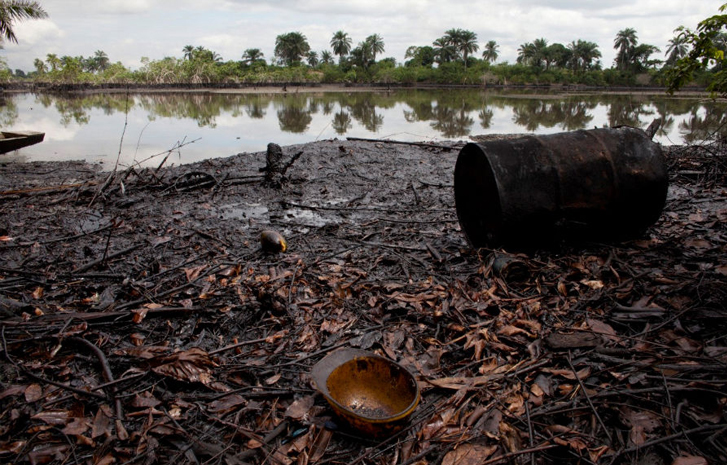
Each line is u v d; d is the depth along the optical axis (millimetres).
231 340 3658
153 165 11875
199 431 2689
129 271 4965
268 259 5199
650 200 4672
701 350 3115
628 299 3920
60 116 25438
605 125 21469
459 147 13133
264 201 7961
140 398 2918
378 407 2840
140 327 3812
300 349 3480
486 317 3805
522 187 4422
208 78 78312
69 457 2523
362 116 25922
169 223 6641
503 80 95688
